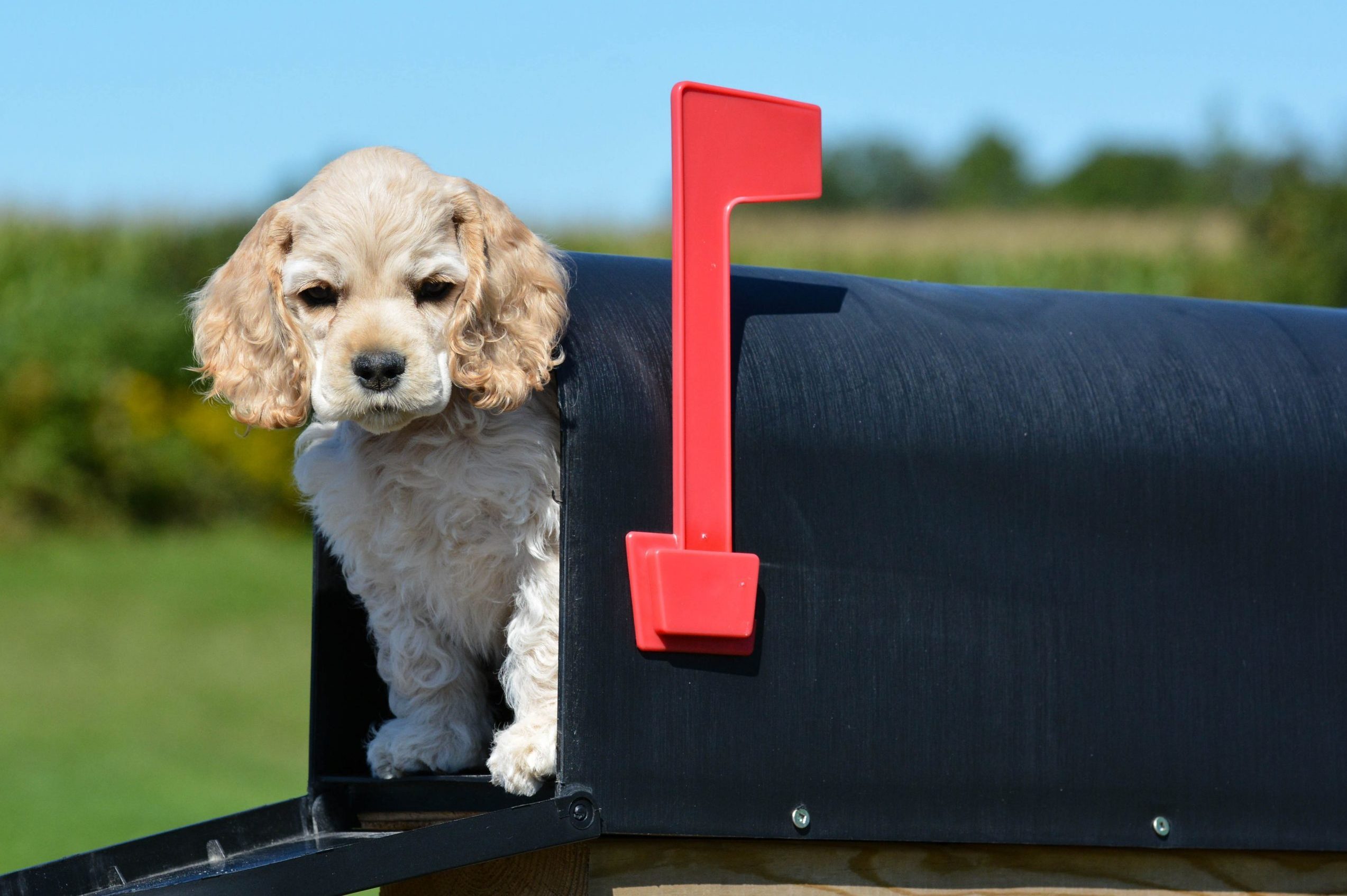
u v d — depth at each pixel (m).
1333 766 2.68
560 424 2.45
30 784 7.45
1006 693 2.51
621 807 2.24
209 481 14.70
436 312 2.40
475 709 2.86
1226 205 19.02
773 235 16.97
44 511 14.12
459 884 2.44
